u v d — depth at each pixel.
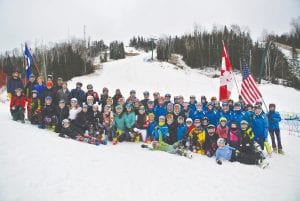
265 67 59.97
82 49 81.38
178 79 49.25
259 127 11.24
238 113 11.73
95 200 6.15
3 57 85.44
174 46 83.06
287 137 15.61
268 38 78.69
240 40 75.31
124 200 6.32
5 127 10.03
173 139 11.05
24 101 12.02
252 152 9.92
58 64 53.88
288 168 9.66
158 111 12.68
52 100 11.84
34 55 72.31
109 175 7.47
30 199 5.87
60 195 6.16
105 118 11.48
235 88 41.22
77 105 11.45
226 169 8.98
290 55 75.38
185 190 7.17
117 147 10.39
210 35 84.12
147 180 7.51
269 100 36.22
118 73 52.69
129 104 11.70
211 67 62.56
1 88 28.89
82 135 10.84
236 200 6.84
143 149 10.49
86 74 52.06
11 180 6.45
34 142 8.84
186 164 9.12
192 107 12.77
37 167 7.21
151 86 43.84
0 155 7.50
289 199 6.99
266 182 8.09
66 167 7.47
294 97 39.16
